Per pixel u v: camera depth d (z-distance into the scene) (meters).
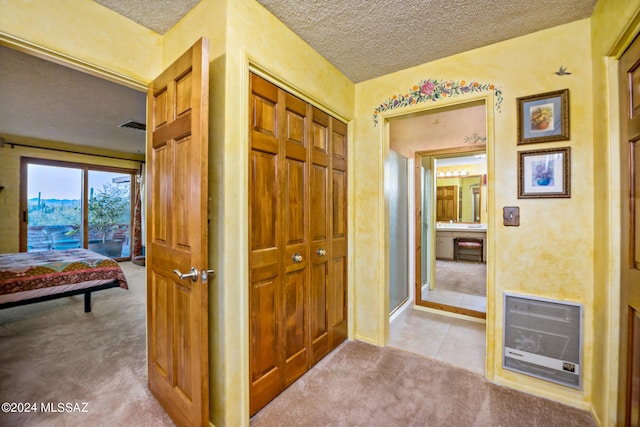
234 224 1.44
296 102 1.91
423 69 2.20
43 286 2.84
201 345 1.30
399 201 3.23
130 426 1.52
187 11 1.59
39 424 1.53
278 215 1.77
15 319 2.99
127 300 3.64
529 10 1.58
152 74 1.75
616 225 1.44
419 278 3.40
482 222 6.36
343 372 2.02
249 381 1.57
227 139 1.40
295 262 1.91
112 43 1.56
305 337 2.02
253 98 1.59
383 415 1.60
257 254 1.63
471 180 6.45
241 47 1.45
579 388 1.67
